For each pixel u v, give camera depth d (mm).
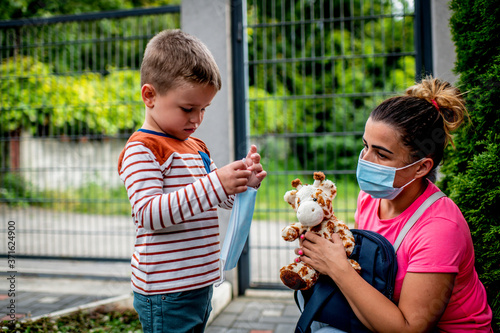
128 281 3883
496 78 1831
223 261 1495
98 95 4281
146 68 1532
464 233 1377
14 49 4184
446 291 1301
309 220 1364
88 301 3375
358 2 9094
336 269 1329
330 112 9914
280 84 9492
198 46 1549
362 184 1487
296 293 1615
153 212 1345
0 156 6527
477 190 1800
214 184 1351
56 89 4152
